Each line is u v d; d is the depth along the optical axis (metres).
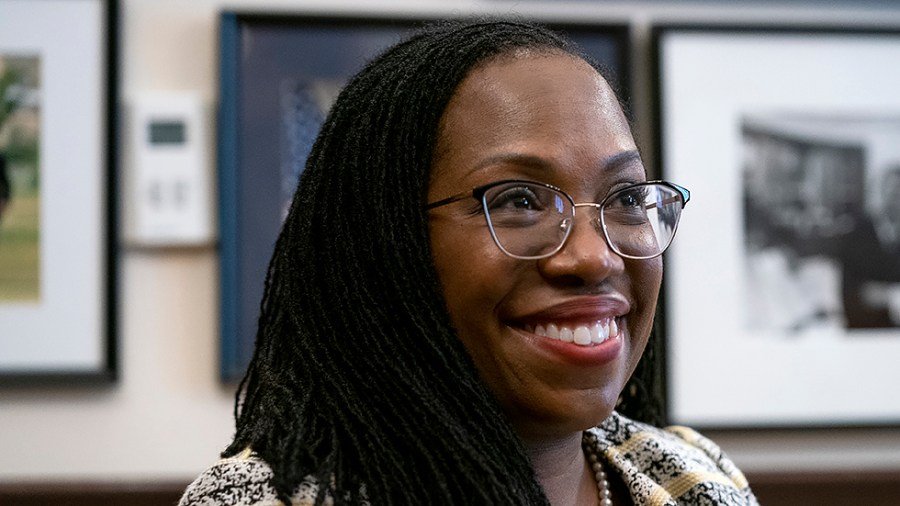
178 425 1.47
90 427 1.46
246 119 1.49
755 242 1.56
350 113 0.74
